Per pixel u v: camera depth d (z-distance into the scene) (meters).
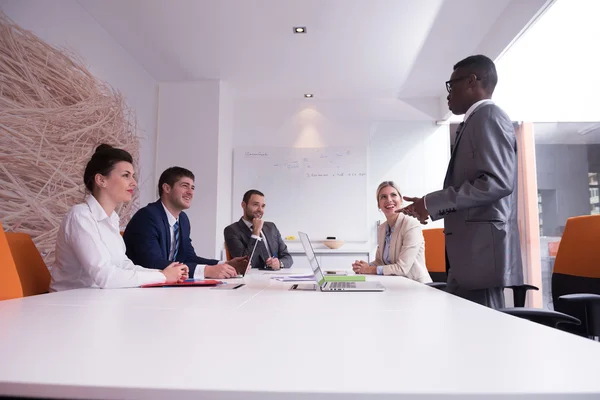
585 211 5.24
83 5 3.39
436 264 3.22
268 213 5.35
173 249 2.53
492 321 0.74
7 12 2.54
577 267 1.96
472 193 1.50
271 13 3.53
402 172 5.38
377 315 0.81
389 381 0.40
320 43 4.05
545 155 5.32
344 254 5.11
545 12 2.93
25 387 0.39
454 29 3.77
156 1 3.36
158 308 0.91
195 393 0.37
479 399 0.36
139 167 4.42
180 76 4.83
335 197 5.34
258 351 0.51
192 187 2.57
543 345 0.55
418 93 5.33
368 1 3.35
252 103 5.56
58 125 2.93
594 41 3.89
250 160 5.44
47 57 2.86
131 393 0.38
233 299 1.09
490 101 1.68
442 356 0.49
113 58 3.92
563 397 0.36
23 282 1.51
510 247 1.57
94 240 1.51
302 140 5.48
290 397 0.37
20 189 2.56
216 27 3.77
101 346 0.54
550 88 5.21
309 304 0.99
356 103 5.51
